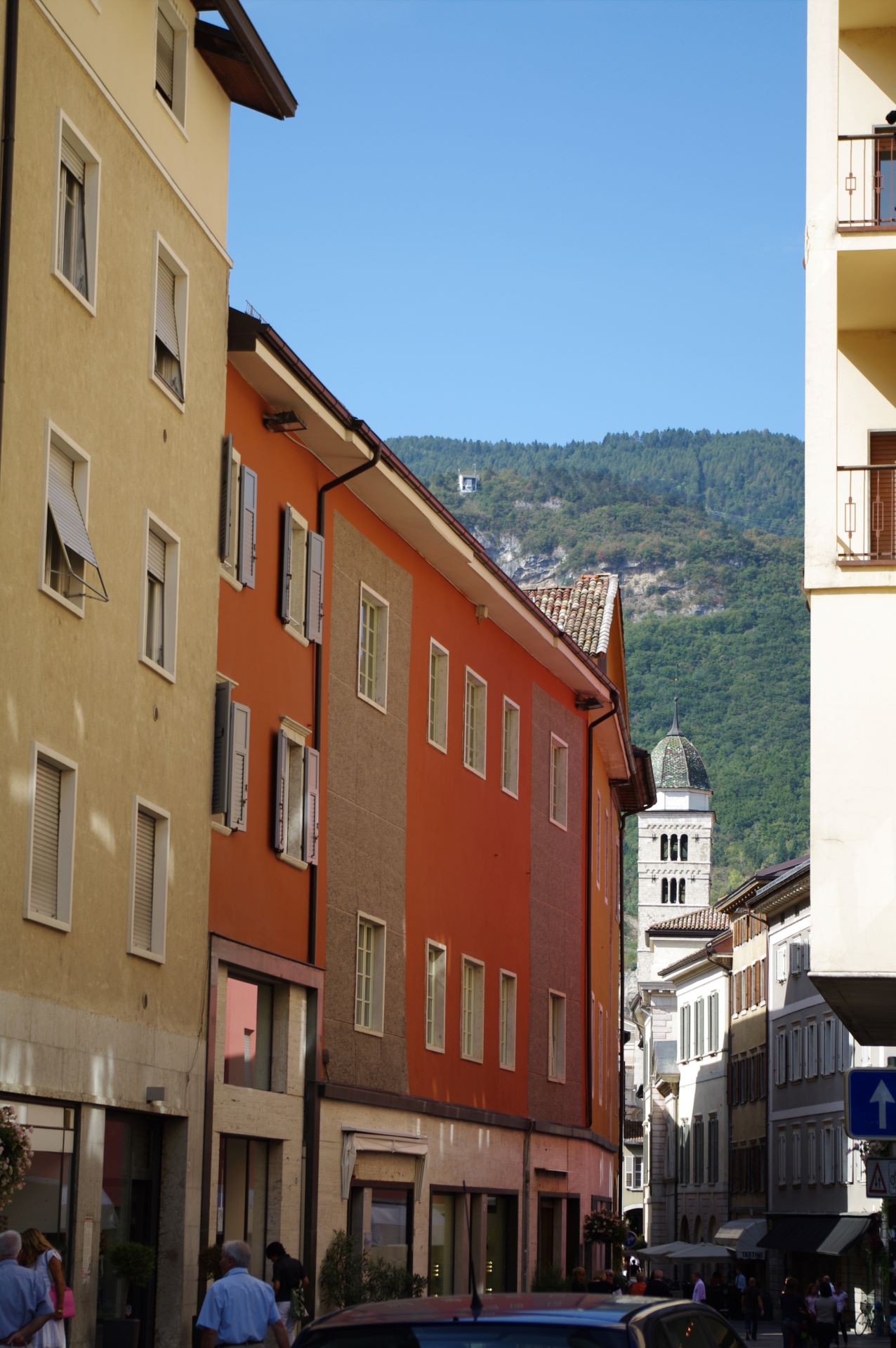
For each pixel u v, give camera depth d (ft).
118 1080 67.00
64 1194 63.46
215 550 79.05
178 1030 73.05
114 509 68.90
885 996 72.18
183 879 74.08
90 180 67.82
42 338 62.85
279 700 86.43
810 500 70.03
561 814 138.72
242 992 81.41
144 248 72.49
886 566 69.46
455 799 113.29
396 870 101.91
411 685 106.01
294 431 87.45
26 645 60.95
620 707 149.07
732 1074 306.96
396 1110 98.17
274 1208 83.20
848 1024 85.66
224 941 77.61
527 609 122.11
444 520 103.86
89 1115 64.90
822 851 67.87
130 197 71.20
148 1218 72.02
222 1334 49.65
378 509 99.66
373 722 99.30
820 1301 161.27
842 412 77.30
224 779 77.61
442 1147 105.70
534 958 128.77
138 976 69.46
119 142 70.28
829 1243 231.09
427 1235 102.17
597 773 153.07
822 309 71.15
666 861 605.73
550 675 135.85
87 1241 64.59
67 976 63.31
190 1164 73.31
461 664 115.34
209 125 80.43
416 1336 28.84
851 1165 233.55
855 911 67.36
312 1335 29.30
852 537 71.82
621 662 163.12
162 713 72.69
